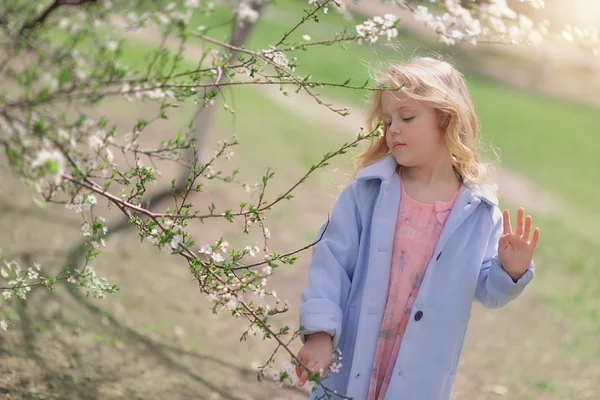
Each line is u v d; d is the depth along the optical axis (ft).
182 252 5.83
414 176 7.20
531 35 5.58
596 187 43.06
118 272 15.69
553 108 77.05
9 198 18.74
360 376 6.72
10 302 12.81
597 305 20.40
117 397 10.56
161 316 14.05
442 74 7.11
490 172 7.57
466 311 6.93
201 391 11.34
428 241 6.93
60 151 4.53
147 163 23.32
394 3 5.66
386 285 6.80
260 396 11.62
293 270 18.57
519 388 14.12
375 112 7.33
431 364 6.81
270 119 40.47
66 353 11.55
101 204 19.61
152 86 4.82
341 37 5.89
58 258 15.61
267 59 5.86
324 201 26.18
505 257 6.68
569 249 26.89
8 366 10.72
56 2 4.70
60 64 4.53
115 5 4.68
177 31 4.68
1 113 4.29
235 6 6.02
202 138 22.84
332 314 6.55
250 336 13.98
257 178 26.71
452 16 5.50
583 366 15.69
